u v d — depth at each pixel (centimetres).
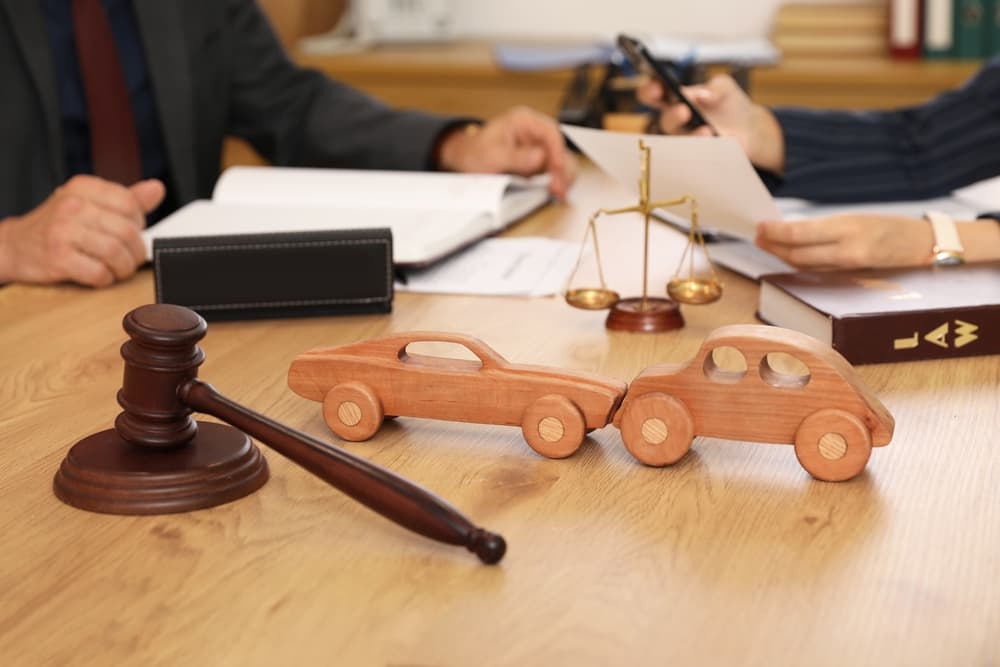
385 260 111
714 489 73
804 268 118
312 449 66
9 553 66
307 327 109
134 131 179
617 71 217
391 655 55
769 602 60
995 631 57
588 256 136
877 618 58
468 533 62
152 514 70
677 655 55
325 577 63
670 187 121
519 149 171
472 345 79
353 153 190
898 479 74
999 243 118
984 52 287
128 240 128
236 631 58
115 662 55
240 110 202
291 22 311
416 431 83
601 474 75
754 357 74
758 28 325
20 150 169
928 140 167
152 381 73
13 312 118
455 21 337
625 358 98
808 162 165
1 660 55
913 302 99
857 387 74
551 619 58
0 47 169
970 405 87
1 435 83
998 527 68
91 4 177
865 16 299
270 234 110
